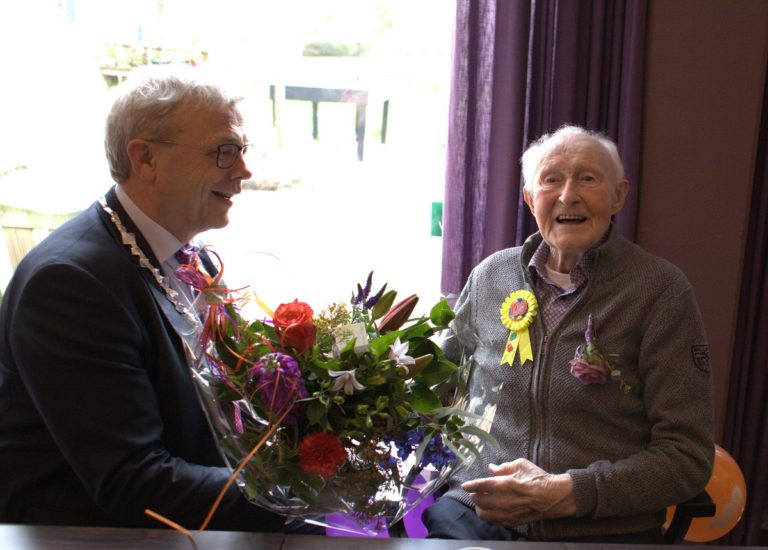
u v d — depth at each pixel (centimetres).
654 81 196
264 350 100
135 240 127
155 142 124
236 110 130
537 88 196
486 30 193
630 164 197
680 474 130
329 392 96
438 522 143
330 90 232
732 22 191
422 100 232
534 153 156
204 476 115
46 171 221
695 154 199
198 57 225
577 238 145
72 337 112
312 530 142
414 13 226
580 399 140
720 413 211
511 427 147
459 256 204
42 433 120
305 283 236
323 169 238
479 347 157
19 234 224
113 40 219
